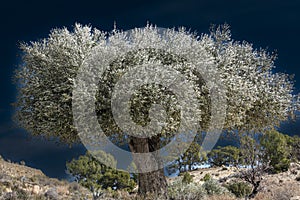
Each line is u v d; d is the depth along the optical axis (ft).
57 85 31.24
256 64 40.86
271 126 42.73
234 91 34.09
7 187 40.83
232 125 37.37
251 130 43.70
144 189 34.35
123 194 34.94
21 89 35.17
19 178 48.03
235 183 61.62
